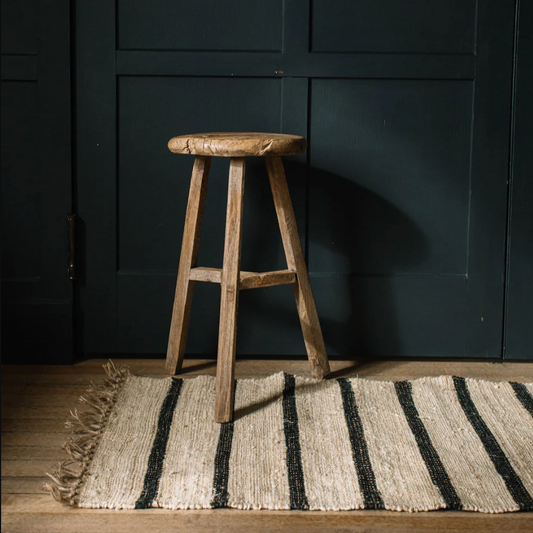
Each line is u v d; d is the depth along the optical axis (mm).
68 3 1736
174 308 1703
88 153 1807
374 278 1852
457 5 1756
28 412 1507
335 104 1797
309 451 1311
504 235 1834
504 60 1764
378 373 1782
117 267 1857
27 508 1129
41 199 1810
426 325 1869
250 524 1092
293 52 1766
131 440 1351
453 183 1825
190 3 1757
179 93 1794
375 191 1833
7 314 1829
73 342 1851
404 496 1158
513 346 1870
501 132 1795
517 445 1346
